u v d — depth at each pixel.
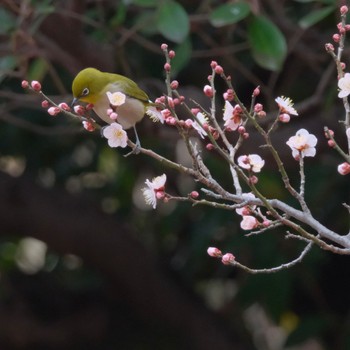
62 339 13.77
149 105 6.96
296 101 12.10
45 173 13.68
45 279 14.31
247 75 10.27
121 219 13.86
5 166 13.85
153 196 5.39
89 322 13.89
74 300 14.14
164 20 8.79
